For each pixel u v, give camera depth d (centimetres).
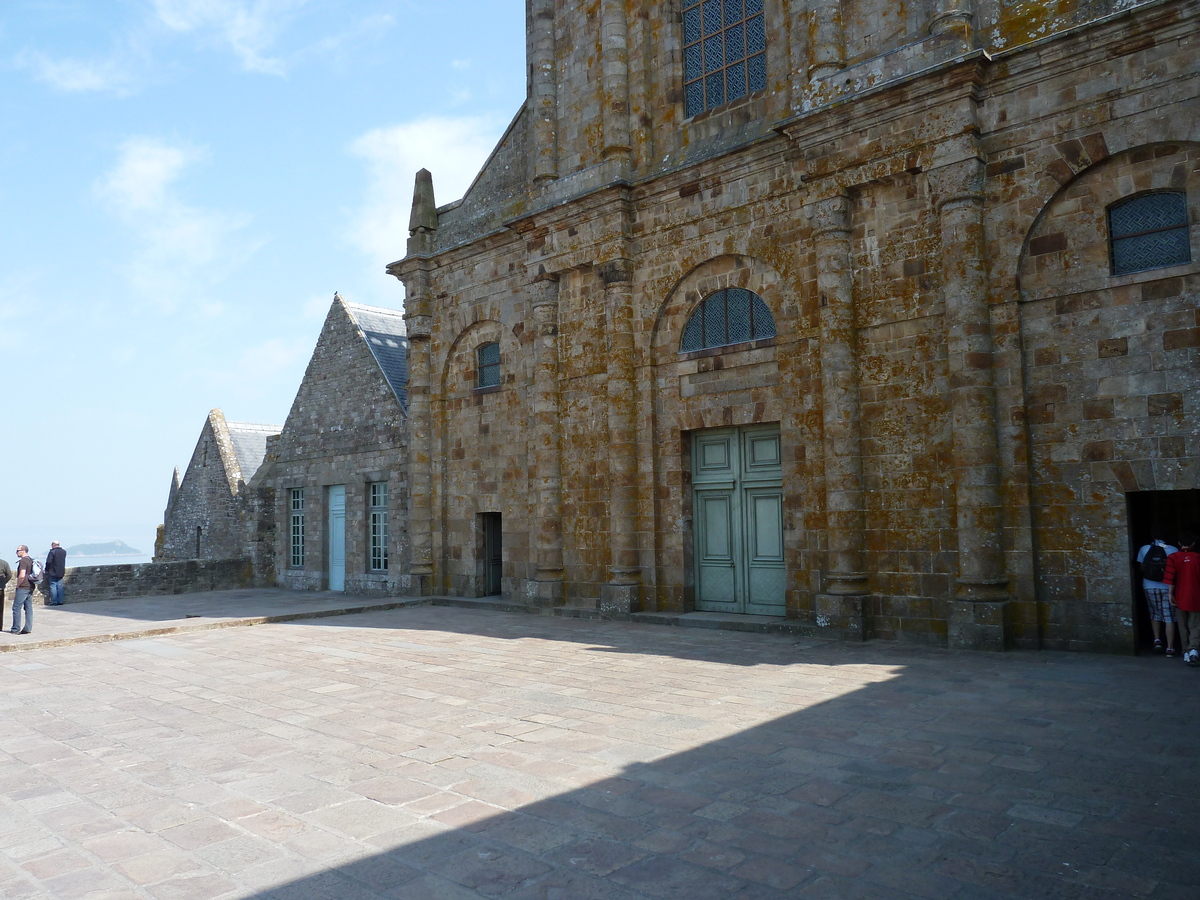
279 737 804
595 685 1002
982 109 1231
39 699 1041
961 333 1209
